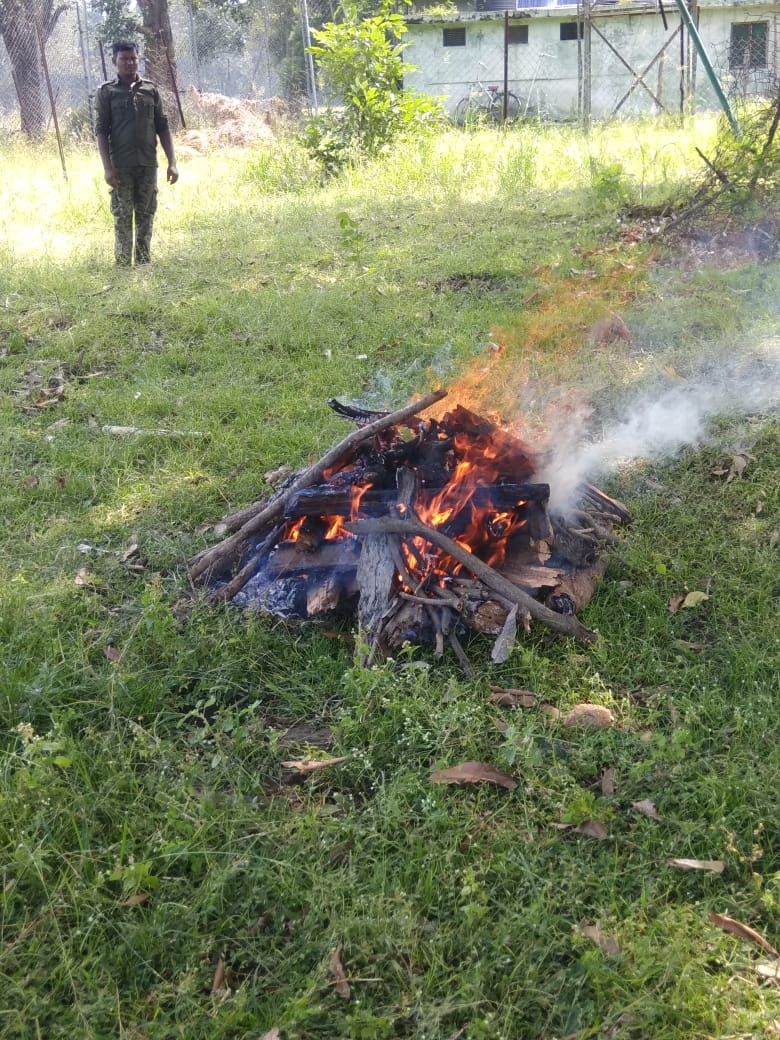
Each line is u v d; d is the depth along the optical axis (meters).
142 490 4.82
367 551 3.63
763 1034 2.15
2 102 26.39
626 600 3.82
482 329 6.66
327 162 13.55
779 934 2.40
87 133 18.52
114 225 10.21
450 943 2.39
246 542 3.97
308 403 5.71
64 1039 2.19
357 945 2.38
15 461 5.21
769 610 3.70
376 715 3.16
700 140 13.48
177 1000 2.25
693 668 3.36
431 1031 2.17
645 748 3.02
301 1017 2.17
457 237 9.47
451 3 25.09
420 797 2.84
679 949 2.31
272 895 2.54
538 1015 2.23
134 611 3.82
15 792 2.78
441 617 3.47
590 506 4.34
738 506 4.48
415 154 13.24
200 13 31.41
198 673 3.43
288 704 3.33
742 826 2.71
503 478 3.84
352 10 14.21
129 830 2.72
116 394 6.03
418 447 3.87
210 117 21.94
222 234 10.32
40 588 3.95
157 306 7.67
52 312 7.64
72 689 3.28
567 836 2.72
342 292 7.84
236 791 2.84
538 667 3.38
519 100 22.30
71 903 2.49
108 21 28.70
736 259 8.13
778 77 11.02
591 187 10.67
